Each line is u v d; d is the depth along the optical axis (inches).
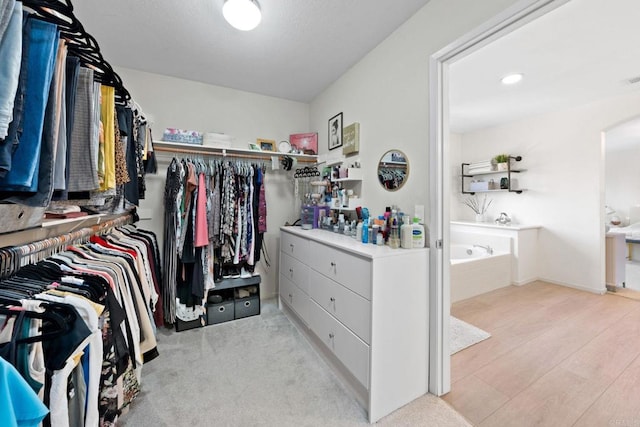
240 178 98.1
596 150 124.3
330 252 67.9
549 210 140.5
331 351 67.8
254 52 83.3
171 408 55.7
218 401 57.9
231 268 104.8
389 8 63.6
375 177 79.5
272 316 102.2
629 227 199.9
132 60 88.4
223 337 85.9
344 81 96.2
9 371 17.8
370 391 52.7
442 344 59.8
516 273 136.0
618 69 91.0
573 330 88.8
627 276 153.6
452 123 156.7
